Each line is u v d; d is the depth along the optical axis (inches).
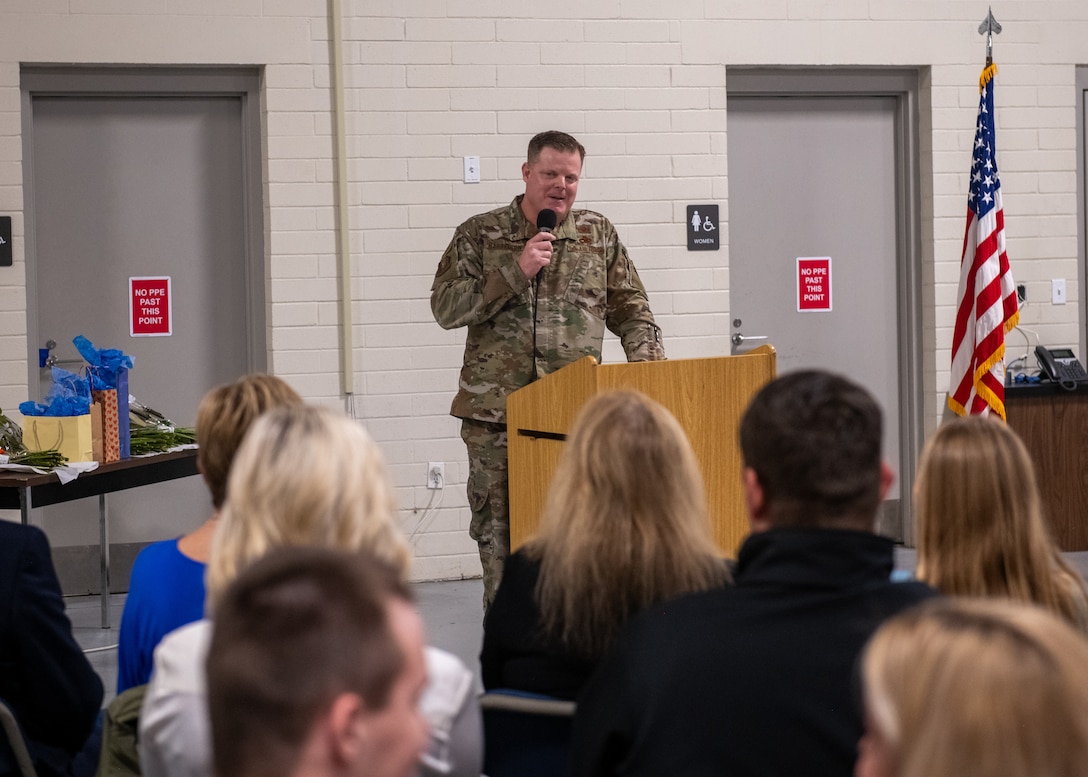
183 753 85.1
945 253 338.3
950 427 115.1
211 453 115.6
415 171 315.6
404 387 318.3
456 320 226.5
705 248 328.2
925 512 114.2
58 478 226.8
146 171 316.8
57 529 319.0
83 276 315.3
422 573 322.3
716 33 325.7
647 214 325.4
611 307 237.1
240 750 47.5
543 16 318.3
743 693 83.7
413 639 50.9
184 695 85.4
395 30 312.3
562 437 192.9
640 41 323.0
